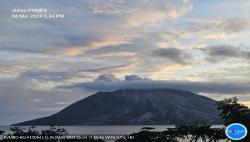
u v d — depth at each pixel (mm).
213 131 66438
